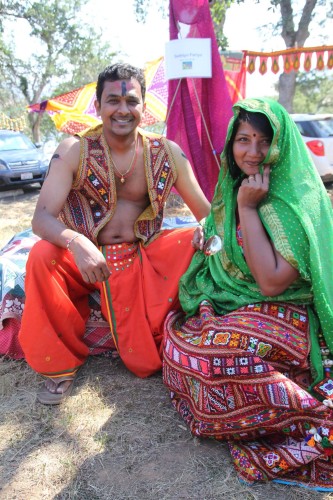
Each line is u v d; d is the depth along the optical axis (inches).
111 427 87.1
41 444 83.3
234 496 70.5
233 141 81.1
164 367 90.1
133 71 96.2
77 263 88.0
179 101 205.8
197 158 209.8
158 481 74.0
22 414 91.4
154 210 103.5
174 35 199.8
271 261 74.3
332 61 295.0
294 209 75.3
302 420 71.1
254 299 81.2
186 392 83.7
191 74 195.3
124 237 102.7
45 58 1186.6
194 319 90.4
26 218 310.2
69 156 97.9
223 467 76.4
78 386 100.1
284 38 716.0
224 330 75.6
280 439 76.5
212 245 86.6
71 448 82.0
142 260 101.3
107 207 101.6
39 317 91.5
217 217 90.1
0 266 113.6
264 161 76.8
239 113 78.3
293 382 72.2
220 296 86.4
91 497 71.4
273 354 75.0
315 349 78.4
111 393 97.7
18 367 109.7
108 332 109.5
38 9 1083.9
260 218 77.8
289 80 677.9
